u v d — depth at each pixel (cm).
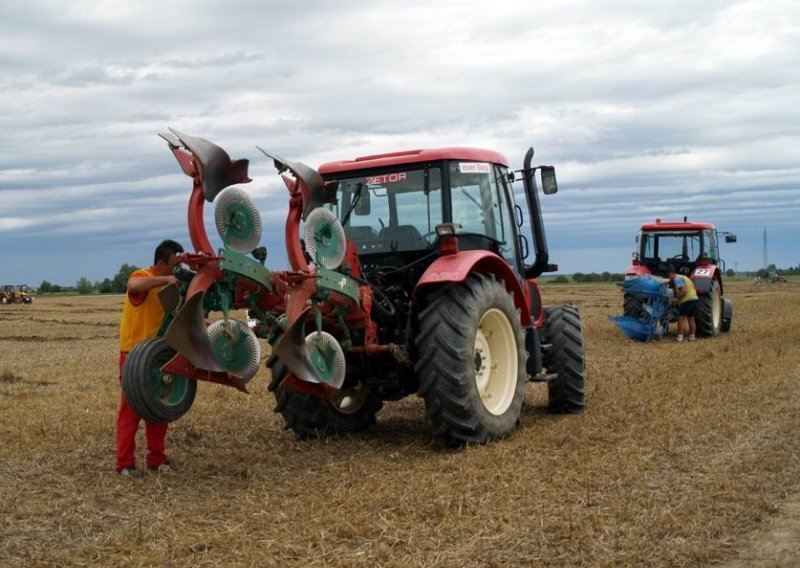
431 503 493
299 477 582
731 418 727
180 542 445
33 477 593
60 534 471
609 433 684
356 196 718
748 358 1165
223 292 564
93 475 600
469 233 707
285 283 600
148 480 584
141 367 547
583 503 491
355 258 662
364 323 657
